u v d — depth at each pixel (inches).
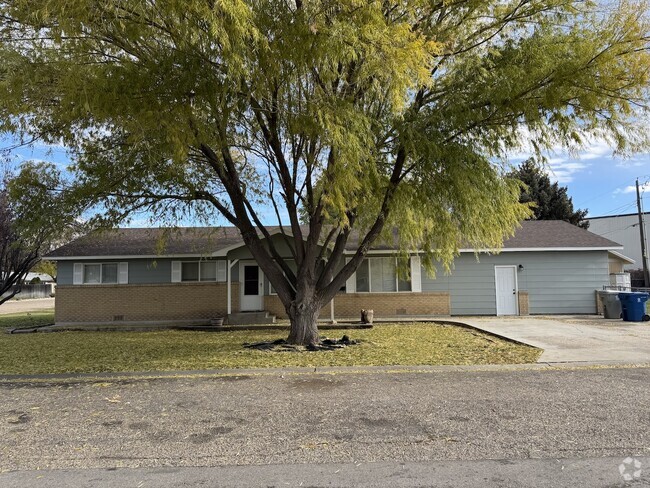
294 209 458.6
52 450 187.5
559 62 346.3
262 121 390.0
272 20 285.6
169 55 294.8
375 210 467.5
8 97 301.1
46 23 295.6
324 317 751.7
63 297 767.7
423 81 310.0
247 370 339.6
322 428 207.6
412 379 301.1
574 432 196.9
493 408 232.7
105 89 285.7
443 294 755.4
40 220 489.1
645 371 314.5
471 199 396.8
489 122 387.5
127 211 517.0
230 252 753.0
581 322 636.7
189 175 499.2
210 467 169.0
